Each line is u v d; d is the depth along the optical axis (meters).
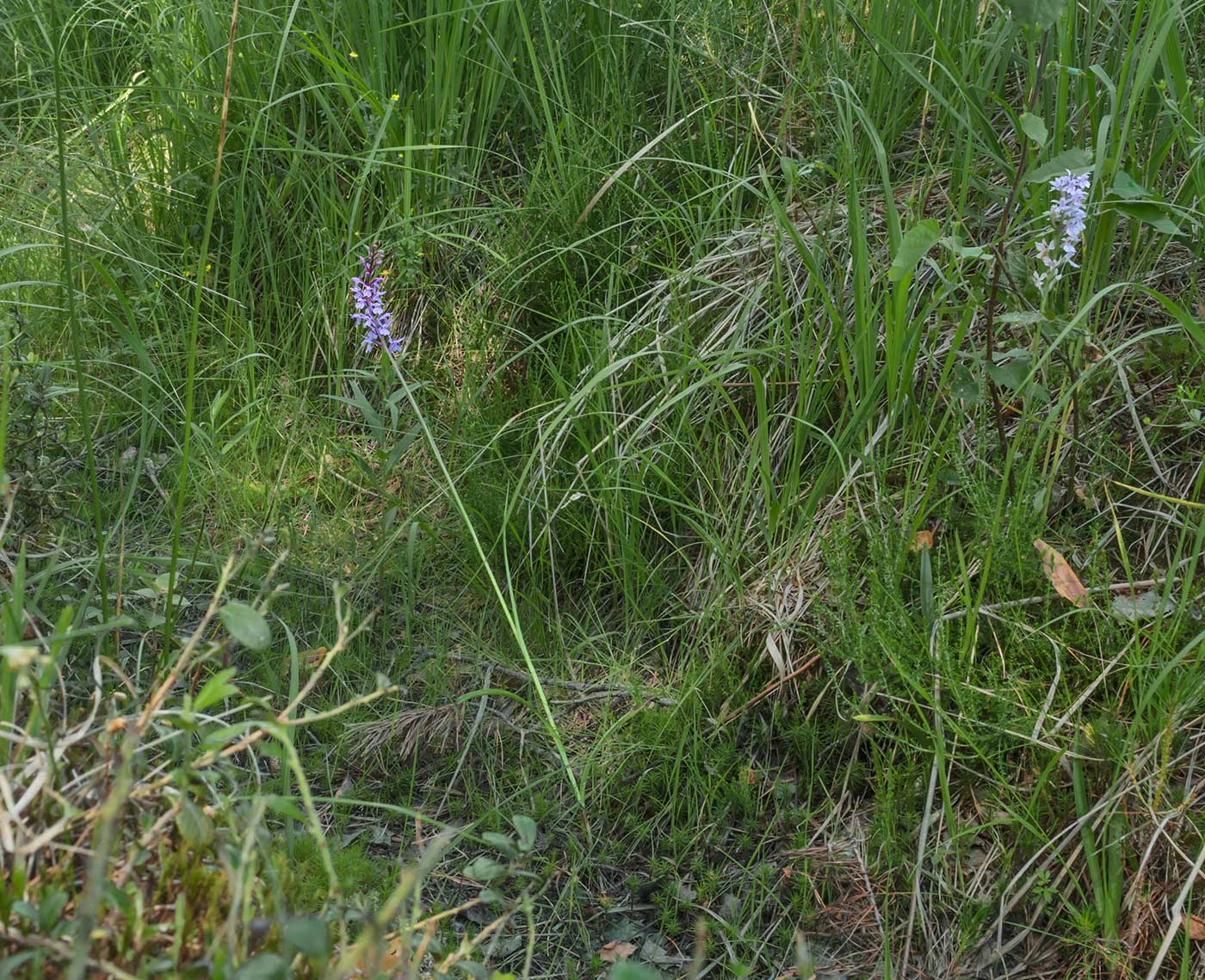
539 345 3.75
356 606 3.26
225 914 1.55
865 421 3.09
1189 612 2.59
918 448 3.11
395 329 3.94
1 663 1.78
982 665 2.69
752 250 3.59
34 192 4.29
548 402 3.49
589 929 2.61
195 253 4.06
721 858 2.72
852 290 3.40
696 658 3.06
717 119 3.99
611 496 3.26
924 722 2.63
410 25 4.08
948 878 2.49
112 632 2.80
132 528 3.37
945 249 3.34
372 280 3.53
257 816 1.59
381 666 3.17
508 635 3.27
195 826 1.55
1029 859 2.45
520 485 3.06
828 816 2.73
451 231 3.96
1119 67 3.32
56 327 3.86
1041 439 2.68
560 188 3.86
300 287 3.99
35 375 2.98
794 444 3.18
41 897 1.47
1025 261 2.84
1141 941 2.28
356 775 2.92
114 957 1.40
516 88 4.23
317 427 3.76
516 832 2.76
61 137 2.40
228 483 3.49
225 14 4.24
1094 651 2.61
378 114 3.85
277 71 3.77
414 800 2.90
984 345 3.23
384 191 4.06
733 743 2.85
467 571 3.37
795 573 3.06
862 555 3.03
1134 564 2.83
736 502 3.31
